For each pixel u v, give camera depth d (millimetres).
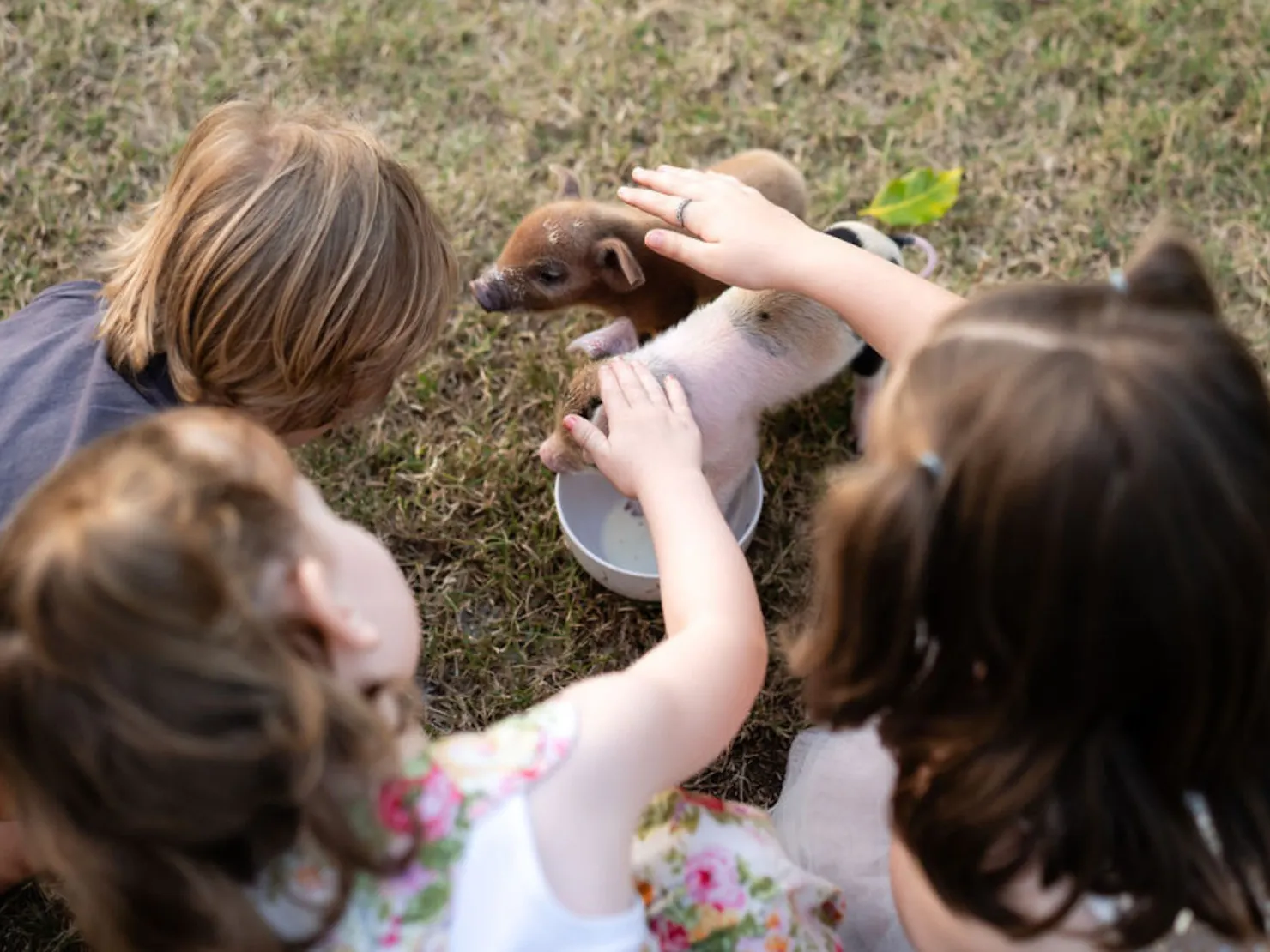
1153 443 553
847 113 1293
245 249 827
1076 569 569
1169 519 556
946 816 634
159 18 1327
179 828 563
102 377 865
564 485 1078
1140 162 1255
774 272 908
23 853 874
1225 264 1199
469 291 1202
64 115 1267
